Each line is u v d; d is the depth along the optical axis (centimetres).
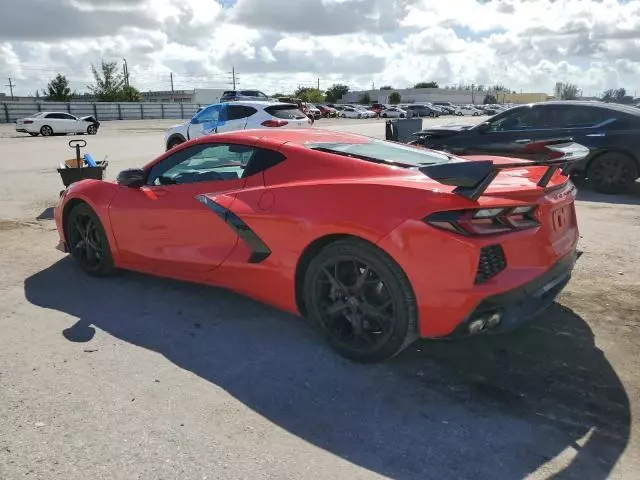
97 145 2017
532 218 305
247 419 271
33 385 298
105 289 448
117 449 245
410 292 294
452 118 5428
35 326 375
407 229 286
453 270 280
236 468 235
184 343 352
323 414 276
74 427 261
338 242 313
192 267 393
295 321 386
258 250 354
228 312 402
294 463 239
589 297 423
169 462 237
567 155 319
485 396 292
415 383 305
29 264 513
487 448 250
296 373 315
